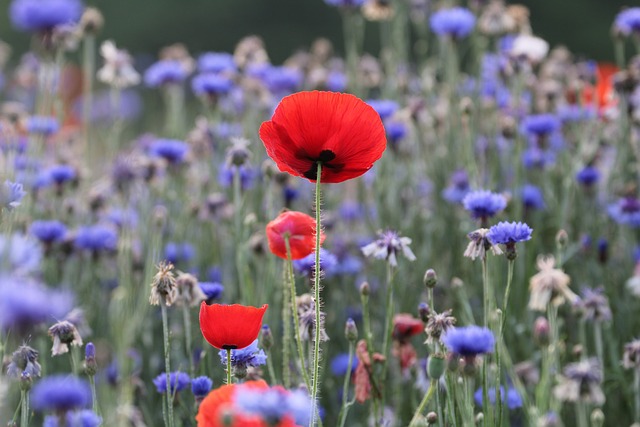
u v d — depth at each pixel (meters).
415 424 3.82
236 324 3.54
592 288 6.84
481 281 6.89
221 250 7.24
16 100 11.86
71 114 11.30
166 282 4.12
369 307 6.83
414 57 16.55
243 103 8.95
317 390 3.77
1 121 6.71
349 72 9.20
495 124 7.83
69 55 21.47
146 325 6.16
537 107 8.92
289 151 3.47
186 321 4.72
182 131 9.27
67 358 6.25
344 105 3.40
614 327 6.61
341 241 7.09
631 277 6.98
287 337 4.49
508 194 6.87
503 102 8.79
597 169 7.76
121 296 5.53
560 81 9.55
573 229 7.53
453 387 4.13
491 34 8.70
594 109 7.85
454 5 9.52
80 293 6.96
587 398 4.48
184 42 25.94
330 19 25.73
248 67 9.15
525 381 5.54
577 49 23.47
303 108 3.40
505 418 4.61
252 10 25.94
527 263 6.74
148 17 25.81
